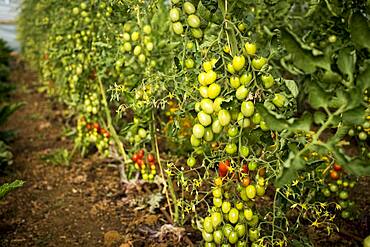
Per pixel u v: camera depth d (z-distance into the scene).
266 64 1.89
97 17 3.89
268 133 2.06
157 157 3.31
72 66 4.55
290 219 3.10
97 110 4.19
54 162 4.76
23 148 5.44
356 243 2.97
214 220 2.15
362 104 1.50
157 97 3.01
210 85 1.95
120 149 3.92
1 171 4.55
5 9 14.74
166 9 3.73
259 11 3.03
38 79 9.26
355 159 1.44
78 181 4.33
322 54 1.47
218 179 2.14
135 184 3.92
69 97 5.31
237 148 2.11
